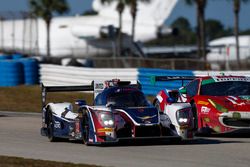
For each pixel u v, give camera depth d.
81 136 46.94
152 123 44.84
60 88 52.03
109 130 44.59
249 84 56.41
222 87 55.94
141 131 44.84
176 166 36.50
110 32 191.00
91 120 45.25
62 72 106.75
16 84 114.25
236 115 52.03
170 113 46.94
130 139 44.28
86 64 164.00
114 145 46.44
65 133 48.91
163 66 148.62
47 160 38.44
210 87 56.03
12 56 158.38
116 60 168.50
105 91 48.47
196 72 87.25
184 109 46.50
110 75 97.25
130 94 48.06
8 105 87.81
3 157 39.47
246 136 53.84
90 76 99.69
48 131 51.28
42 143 48.84
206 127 53.00
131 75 94.75
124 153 42.06
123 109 46.03
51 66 110.50
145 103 47.78
